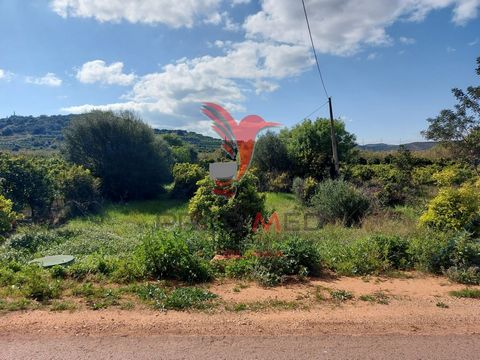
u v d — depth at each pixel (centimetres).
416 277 654
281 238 764
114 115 2358
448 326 449
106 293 544
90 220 1472
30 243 971
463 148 1034
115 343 396
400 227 955
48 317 461
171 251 632
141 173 2298
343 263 687
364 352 380
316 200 1331
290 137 2831
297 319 464
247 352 378
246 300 530
